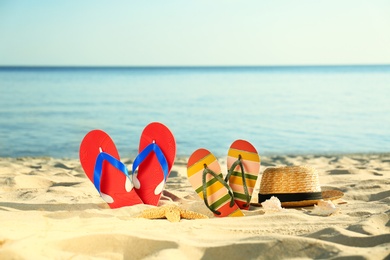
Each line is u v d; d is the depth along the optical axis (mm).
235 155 1653
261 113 7172
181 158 3553
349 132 5191
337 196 1672
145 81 20766
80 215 1469
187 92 12188
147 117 6840
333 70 46125
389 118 6312
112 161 1701
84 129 5582
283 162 3275
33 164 3119
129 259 1070
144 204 1635
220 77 27203
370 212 1492
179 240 1113
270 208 1530
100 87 15094
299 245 1060
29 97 10461
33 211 1534
